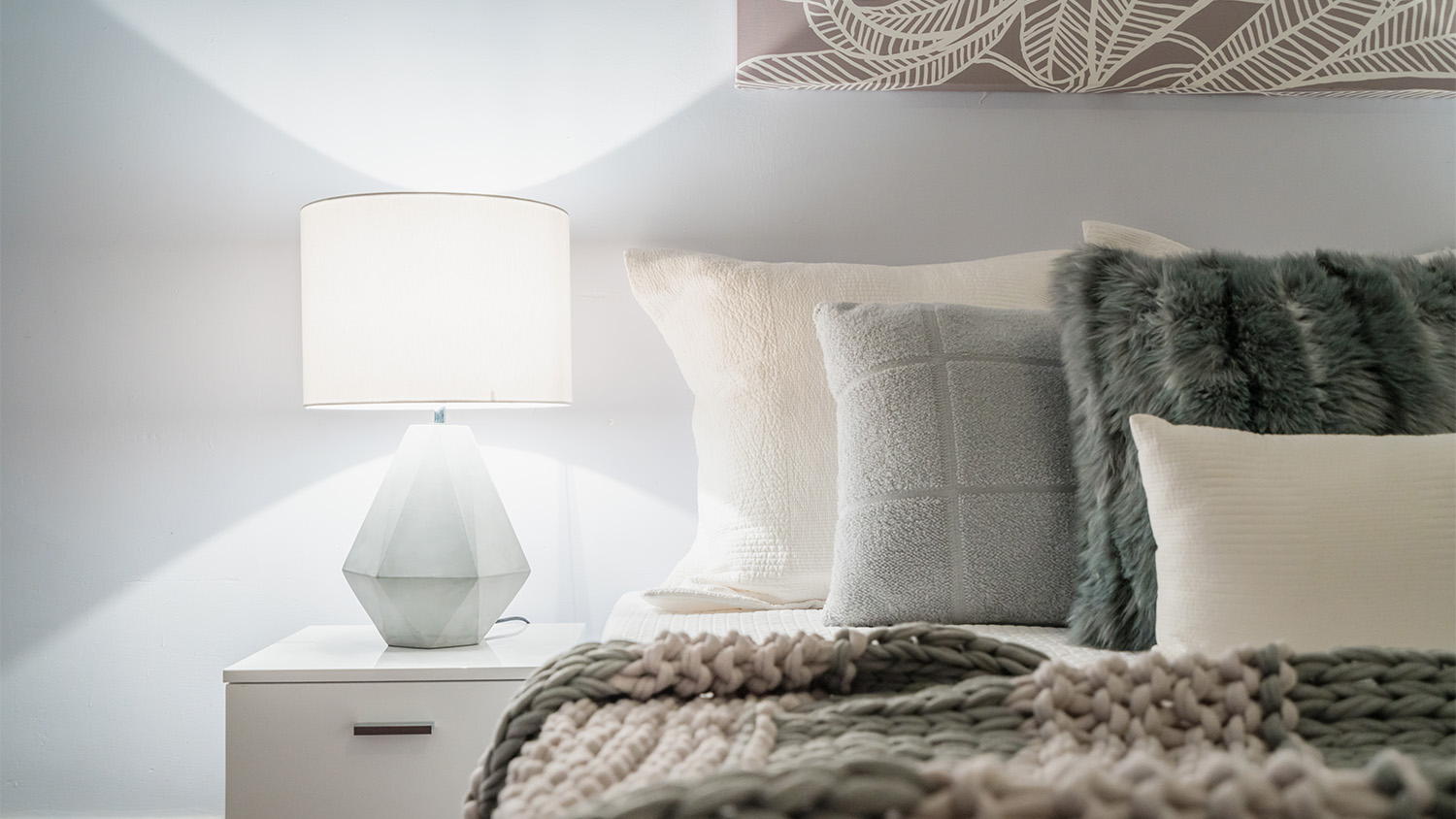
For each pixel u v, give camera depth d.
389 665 1.46
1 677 1.91
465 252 1.53
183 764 1.93
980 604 1.25
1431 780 0.38
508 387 1.56
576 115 1.96
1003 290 1.67
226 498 1.94
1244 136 2.02
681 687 0.71
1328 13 1.98
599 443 1.97
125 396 1.93
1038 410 1.31
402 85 1.95
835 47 1.94
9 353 1.91
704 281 1.68
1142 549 1.10
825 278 1.67
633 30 1.97
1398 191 2.03
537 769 0.59
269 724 1.43
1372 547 0.93
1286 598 0.92
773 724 0.63
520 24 1.96
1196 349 1.13
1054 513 1.27
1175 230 2.01
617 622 1.38
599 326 1.97
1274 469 0.98
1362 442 1.01
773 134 1.98
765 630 1.27
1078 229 2.00
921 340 1.35
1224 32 1.97
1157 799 0.36
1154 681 0.60
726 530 1.57
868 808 0.36
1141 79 1.97
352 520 1.95
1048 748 0.55
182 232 1.93
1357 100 2.03
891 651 0.73
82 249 1.92
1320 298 1.17
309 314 1.57
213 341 1.93
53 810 1.91
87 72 1.92
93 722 1.92
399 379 1.51
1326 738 0.60
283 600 1.94
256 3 1.94
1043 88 1.98
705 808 0.36
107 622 1.92
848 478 1.35
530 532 1.97
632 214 1.97
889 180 1.99
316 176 1.94
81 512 1.92
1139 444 1.03
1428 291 1.22
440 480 1.62
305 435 1.94
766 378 1.60
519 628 1.82
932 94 1.99
